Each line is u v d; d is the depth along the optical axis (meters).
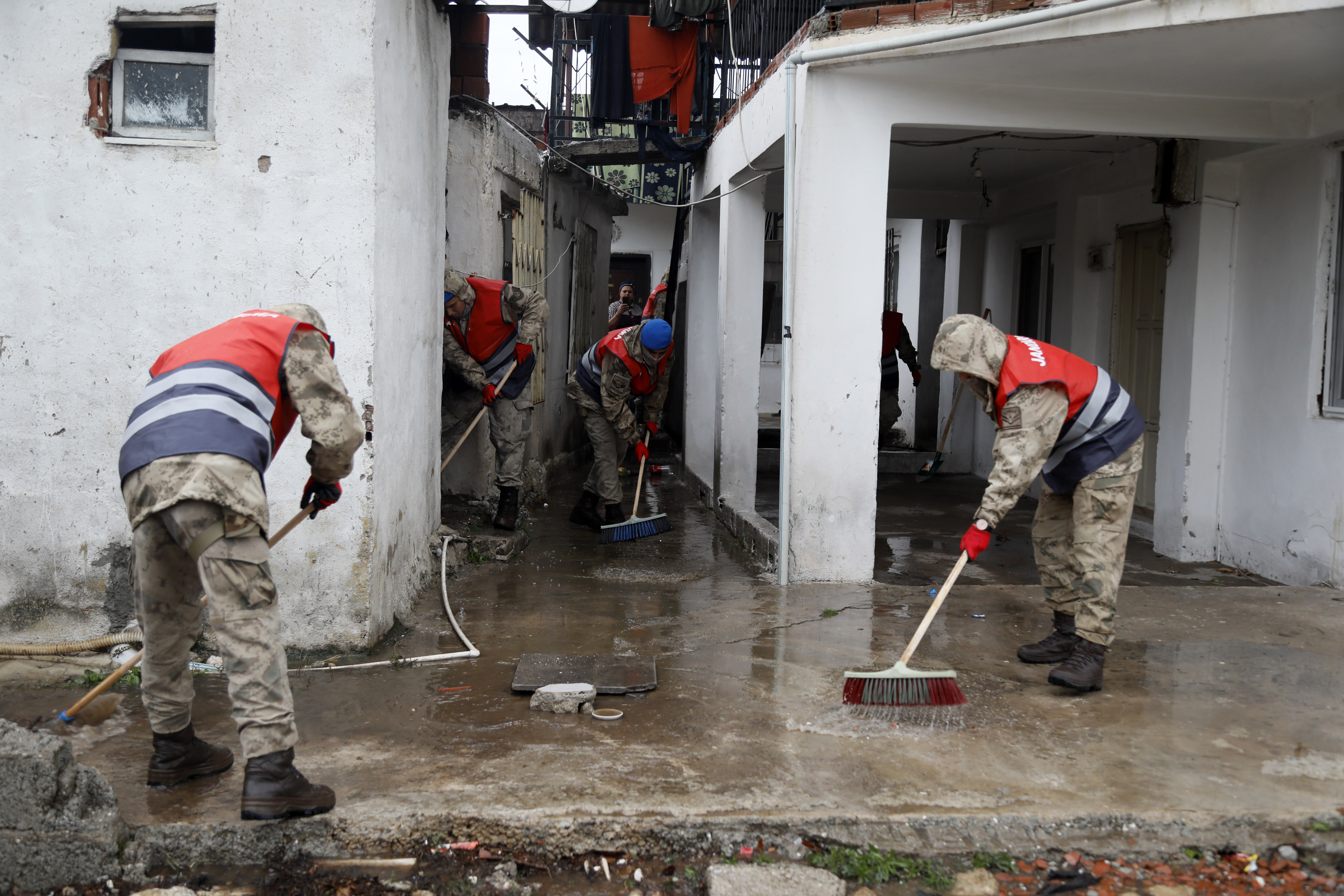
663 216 15.07
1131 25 4.36
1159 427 6.77
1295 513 5.69
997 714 3.59
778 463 10.83
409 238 4.77
